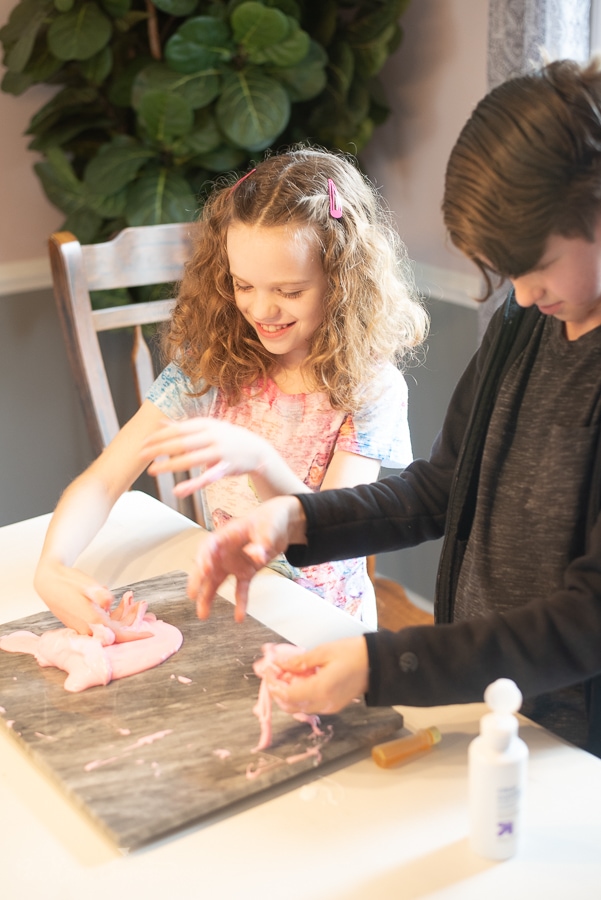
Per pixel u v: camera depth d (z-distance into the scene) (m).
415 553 2.50
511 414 0.97
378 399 1.34
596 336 0.91
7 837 0.76
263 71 2.01
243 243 1.19
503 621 0.80
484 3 1.97
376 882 0.70
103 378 1.68
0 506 2.62
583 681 0.92
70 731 0.84
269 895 0.69
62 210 2.29
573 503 0.91
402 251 1.83
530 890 0.69
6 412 2.56
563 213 0.72
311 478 1.37
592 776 0.80
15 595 1.12
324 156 1.31
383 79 2.29
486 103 0.75
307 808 0.77
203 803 0.75
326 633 1.01
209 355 1.34
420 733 0.84
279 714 0.86
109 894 0.70
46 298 2.55
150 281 1.71
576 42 1.73
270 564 1.33
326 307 1.27
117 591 1.08
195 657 0.95
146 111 1.95
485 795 0.70
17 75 2.15
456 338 2.25
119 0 1.99
